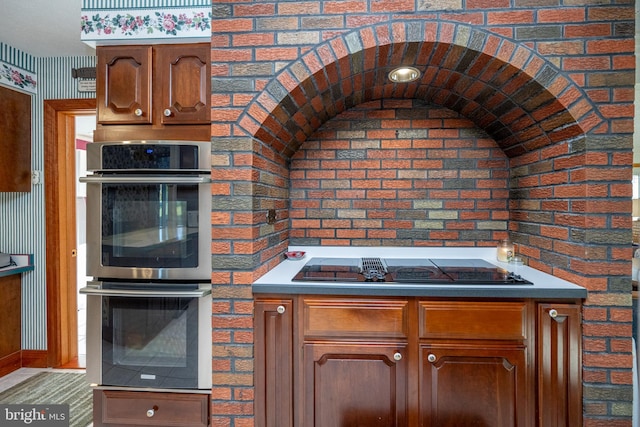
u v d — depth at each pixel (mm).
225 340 1433
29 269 2465
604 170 1314
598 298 1315
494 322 1347
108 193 1530
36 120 2473
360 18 1367
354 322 1388
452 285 1352
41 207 2498
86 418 1901
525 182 1776
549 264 1563
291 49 1403
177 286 1493
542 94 1375
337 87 1631
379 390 1388
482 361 1355
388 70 1571
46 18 1945
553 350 1334
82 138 3900
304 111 1681
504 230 1968
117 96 1606
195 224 1488
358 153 2031
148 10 1559
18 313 2477
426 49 1387
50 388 2207
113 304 1526
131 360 1522
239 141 1423
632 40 1311
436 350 1362
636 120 2473
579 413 1325
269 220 1670
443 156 1991
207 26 1537
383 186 2023
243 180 1426
